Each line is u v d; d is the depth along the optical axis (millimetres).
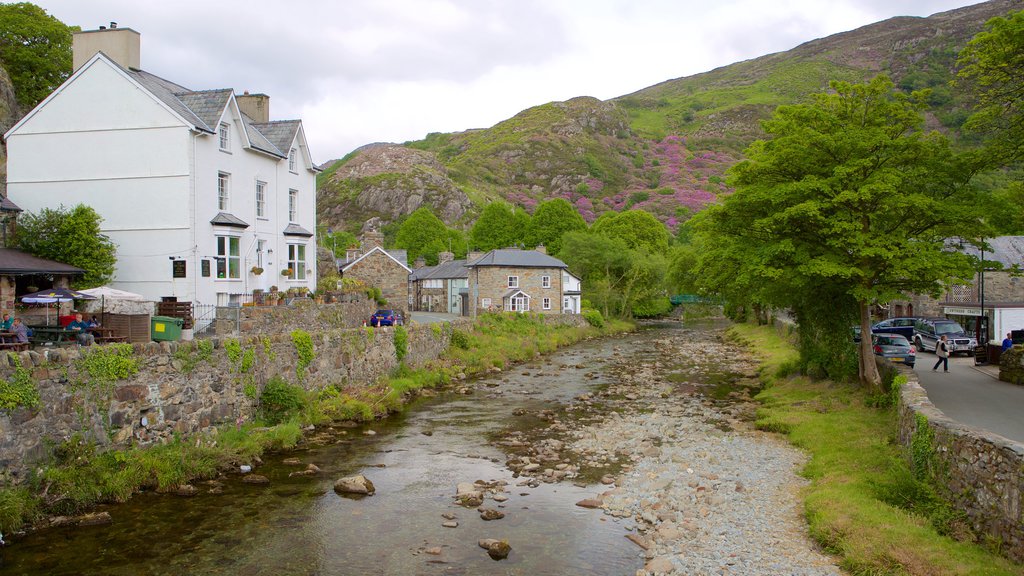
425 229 109438
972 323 38125
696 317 95000
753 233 23531
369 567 11211
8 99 34625
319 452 18656
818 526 12164
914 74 160000
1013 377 23406
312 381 23500
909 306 45531
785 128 22531
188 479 15609
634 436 20672
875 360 24078
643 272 75812
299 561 11406
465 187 167625
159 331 21359
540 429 21859
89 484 13766
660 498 14672
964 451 11555
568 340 54281
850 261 21391
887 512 12250
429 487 15656
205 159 29172
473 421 23141
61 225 25688
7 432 12641
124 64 29703
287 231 36594
